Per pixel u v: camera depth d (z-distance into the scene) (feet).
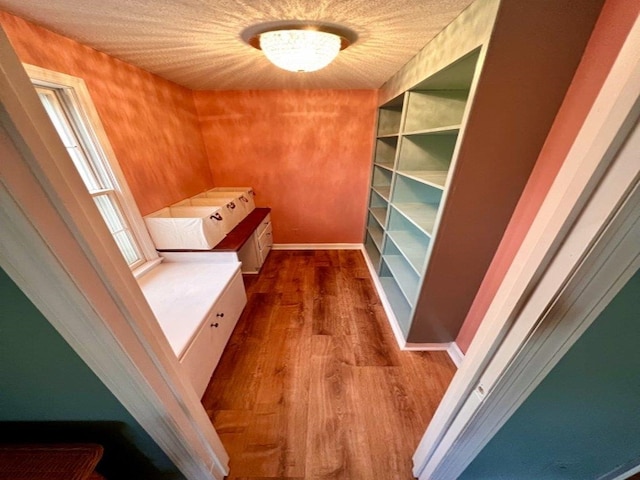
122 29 3.77
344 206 10.53
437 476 3.20
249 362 5.66
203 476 3.29
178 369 2.60
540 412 2.24
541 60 2.92
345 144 9.37
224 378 5.28
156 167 6.47
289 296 8.07
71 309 1.58
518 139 3.46
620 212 1.13
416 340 5.88
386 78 7.04
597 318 1.58
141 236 5.99
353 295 8.12
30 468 2.26
